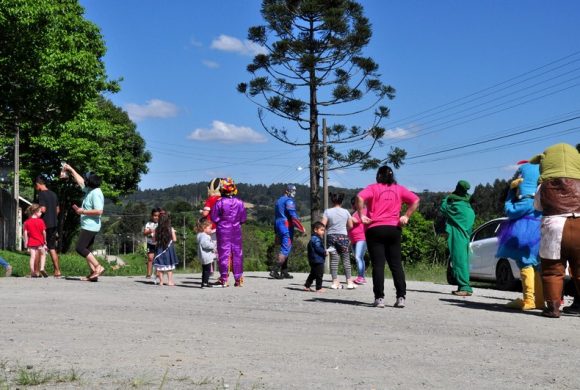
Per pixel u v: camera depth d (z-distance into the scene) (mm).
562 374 5449
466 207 11977
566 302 11531
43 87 30047
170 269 12906
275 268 15406
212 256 12703
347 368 5441
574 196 9078
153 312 8469
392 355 6055
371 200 9688
